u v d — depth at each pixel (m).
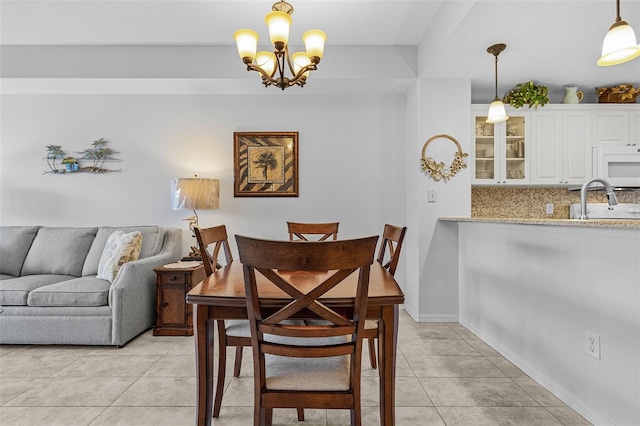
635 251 1.39
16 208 3.54
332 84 3.30
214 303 1.28
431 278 3.16
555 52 2.70
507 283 2.33
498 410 1.73
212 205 3.20
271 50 3.13
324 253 1.03
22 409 1.75
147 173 3.57
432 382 2.02
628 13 2.16
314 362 1.31
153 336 2.81
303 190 3.60
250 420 1.66
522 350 2.16
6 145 3.54
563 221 1.66
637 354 1.38
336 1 2.47
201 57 3.12
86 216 3.55
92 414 1.71
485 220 2.34
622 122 3.46
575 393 1.72
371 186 3.61
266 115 3.60
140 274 2.77
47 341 2.55
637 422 1.38
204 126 3.58
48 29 2.85
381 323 1.38
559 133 3.46
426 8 2.57
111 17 2.68
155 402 1.81
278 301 1.24
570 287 1.75
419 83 3.14
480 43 2.52
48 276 2.93
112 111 3.57
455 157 3.15
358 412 1.17
